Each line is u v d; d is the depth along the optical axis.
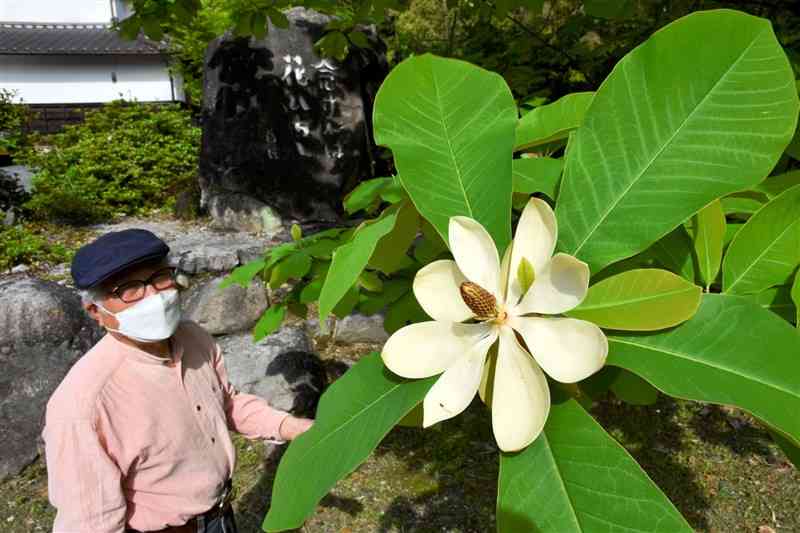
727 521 3.33
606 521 0.69
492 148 0.89
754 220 0.93
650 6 3.33
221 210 7.49
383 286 1.74
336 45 3.45
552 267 0.71
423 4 8.74
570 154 0.85
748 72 0.79
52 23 23.64
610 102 0.84
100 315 1.67
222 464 1.95
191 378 1.89
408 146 0.91
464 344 0.77
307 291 1.83
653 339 0.77
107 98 22.42
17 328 4.04
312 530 3.30
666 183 0.79
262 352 4.43
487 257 0.76
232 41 7.28
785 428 0.65
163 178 9.15
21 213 7.93
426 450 3.87
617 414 4.20
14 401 3.90
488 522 3.30
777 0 3.01
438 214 0.85
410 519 3.34
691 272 1.03
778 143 0.76
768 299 0.93
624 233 0.79
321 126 7.20
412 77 0.96
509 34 3.73
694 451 3.86
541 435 0.76
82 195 8.28
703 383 0.71
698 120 0.80
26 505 3.52
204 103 7.70
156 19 3.27
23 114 9.67
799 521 3.30
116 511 1.63
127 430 1.68
